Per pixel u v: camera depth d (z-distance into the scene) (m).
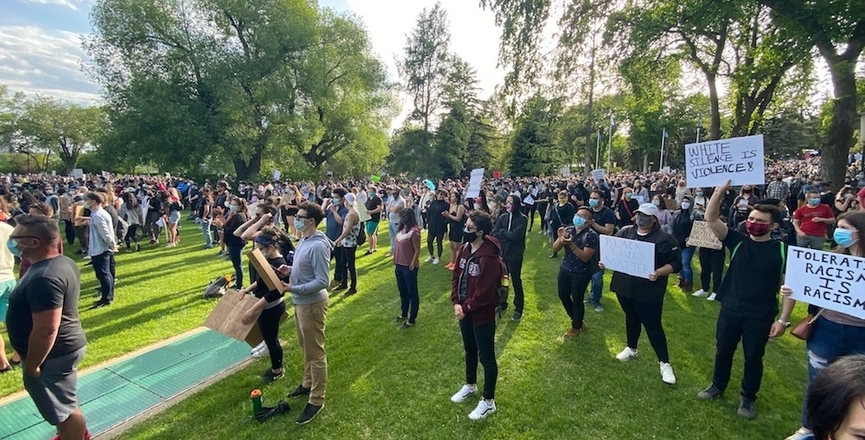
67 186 22.92
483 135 48.72
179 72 26.48
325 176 37.22
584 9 13.38
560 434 3.39
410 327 5.66
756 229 3.30
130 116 24.73
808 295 3.01
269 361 4.71
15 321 2.64
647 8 13.88
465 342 3.78
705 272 6.72
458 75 42.53
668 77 17.05
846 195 7.71
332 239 7.74
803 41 10.48
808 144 53.81
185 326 5.78
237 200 7.20
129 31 25.44
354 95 34.16
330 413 3.72
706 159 3.66
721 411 3.61
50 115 64.81
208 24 27.25
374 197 10.84
